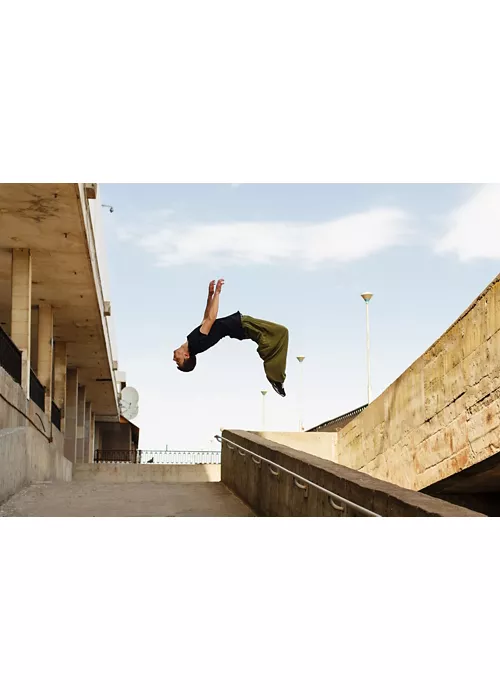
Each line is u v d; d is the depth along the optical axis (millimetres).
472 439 12125
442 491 14594
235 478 13242
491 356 11383
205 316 10289
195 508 11461
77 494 12414
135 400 45188
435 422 13805
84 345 26656
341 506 6703
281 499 9242
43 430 17094
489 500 15039
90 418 38500
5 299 21094
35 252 17578
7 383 12812
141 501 11953
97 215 19969
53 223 15945
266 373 10352
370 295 32406
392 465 16562
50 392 21203
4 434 11273
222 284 10383
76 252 17609
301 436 23141
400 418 15969
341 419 33156
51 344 21578
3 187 14203
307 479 7934
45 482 13906
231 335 10297
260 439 11828
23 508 10719
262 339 10312
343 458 21797
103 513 10570
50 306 21828
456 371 12789
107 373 31344
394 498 5590
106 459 48812
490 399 11438
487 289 11484
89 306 21969
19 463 12367
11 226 16125
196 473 24828
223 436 15039
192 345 10312
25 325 17141
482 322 11695
